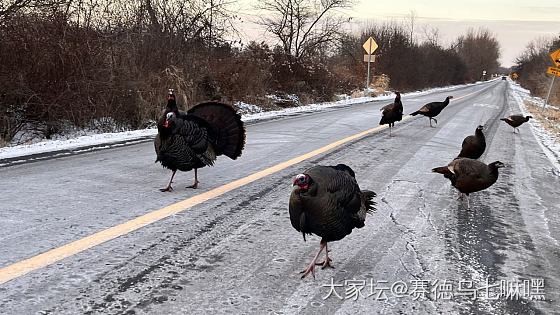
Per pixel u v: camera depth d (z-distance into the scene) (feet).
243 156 29.55
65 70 37.40
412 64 163.84
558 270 14.11
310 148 33.27
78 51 37.70
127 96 42.88
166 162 19.80
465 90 188.14
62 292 10.93
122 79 42.50
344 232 12.41
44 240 14.03
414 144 37.52
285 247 14.78
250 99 65.98
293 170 25.85
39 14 37.29
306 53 91.40
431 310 11.27
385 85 138.31
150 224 16.02
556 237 17.19
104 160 26.76
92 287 11.26
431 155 32.73
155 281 11.82
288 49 88.22
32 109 36.65
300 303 11.23
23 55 35.24
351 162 28.91
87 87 38.86
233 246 14.58
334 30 92.53
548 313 11.44
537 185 25.71
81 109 38.88
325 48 96.17
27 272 11.82
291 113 61.46
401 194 21.94
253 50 75.41
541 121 70.74
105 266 12.47
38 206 17.40
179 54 54.49
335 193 11.77
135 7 50.26
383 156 31.55
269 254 14.14
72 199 18.54
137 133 38.37
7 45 34.24
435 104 50.03
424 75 179.01
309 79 87.15
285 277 12.63
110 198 18.97
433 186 23.90
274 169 25.82
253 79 67.46
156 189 20.81
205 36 59.77
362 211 12.76
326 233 12.14
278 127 45.44
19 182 20.90
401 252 14.87
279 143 35.27
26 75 35.45
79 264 12.50
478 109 82.48
